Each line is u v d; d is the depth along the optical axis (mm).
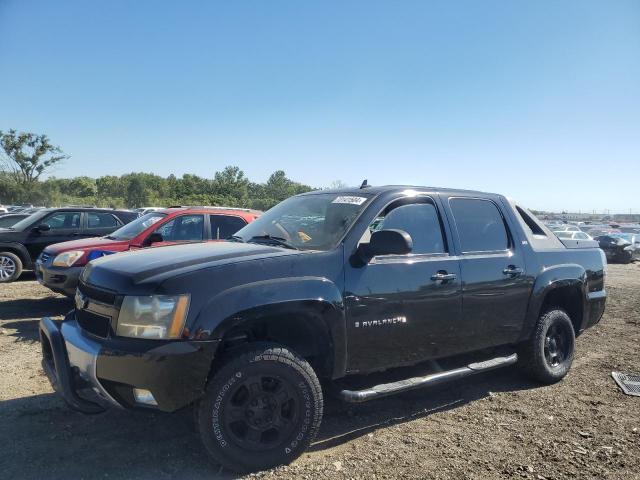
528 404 4594
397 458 3516
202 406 3113
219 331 3105
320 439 3799
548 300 5270
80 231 11062
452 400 4676
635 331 7652
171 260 3453
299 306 3363
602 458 3574
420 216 4270
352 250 3725
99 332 3264
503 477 3299
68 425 3871
